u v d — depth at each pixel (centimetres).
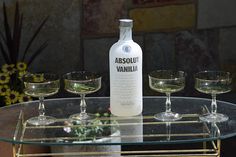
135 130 158
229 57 305
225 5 299
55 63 300
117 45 163
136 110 168
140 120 165
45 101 187
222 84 165
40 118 169
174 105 180
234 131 156
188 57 304
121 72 163
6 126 164
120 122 164
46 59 298
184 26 300
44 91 167
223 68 306
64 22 295
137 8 296
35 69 298
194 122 163
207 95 301
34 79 173
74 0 293
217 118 165
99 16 296
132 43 163
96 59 301
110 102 172
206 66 306
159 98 188
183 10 298
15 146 165
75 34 297
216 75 175
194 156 174
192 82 306
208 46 303
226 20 301
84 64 301
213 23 301
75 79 176
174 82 166
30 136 155
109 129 159
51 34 296
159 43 302
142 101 179
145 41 301
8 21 292
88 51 300
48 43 296
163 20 299
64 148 186
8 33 271
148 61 304
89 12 295
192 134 154
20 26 276
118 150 184
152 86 170
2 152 193
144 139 152
